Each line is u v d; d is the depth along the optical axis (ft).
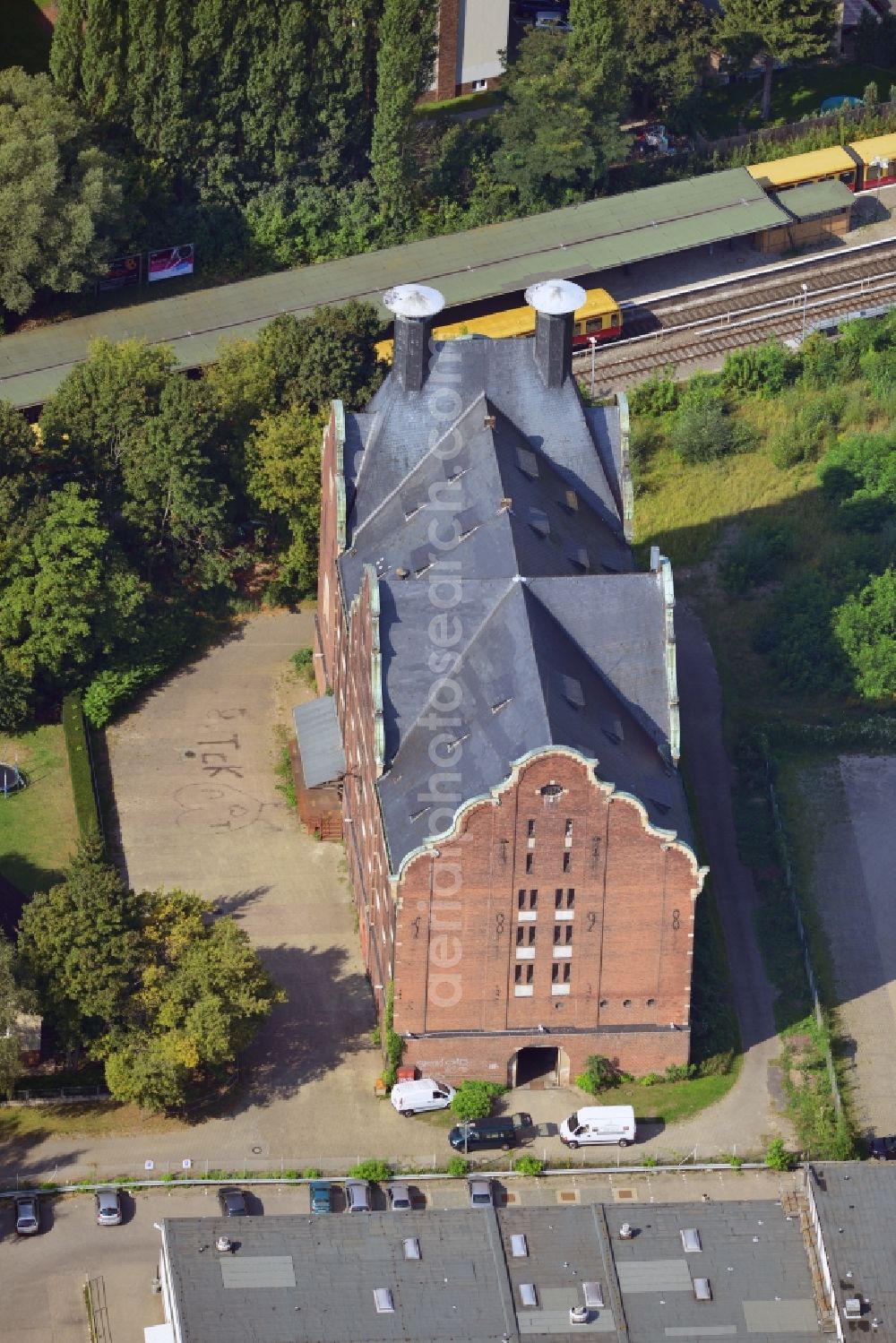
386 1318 400.67
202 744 554.87
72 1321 422.82
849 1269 407.03
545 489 505.25
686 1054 471.62
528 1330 400.47
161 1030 456.45
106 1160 452.35
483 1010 460.96
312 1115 464.24
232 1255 407.03
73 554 556.51
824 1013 492.54
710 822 538.88
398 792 460.96
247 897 515.09
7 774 542.57
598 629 471.21
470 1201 445.37
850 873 526.98
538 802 439.22
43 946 456.45
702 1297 406.41
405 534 505.66
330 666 546.67
